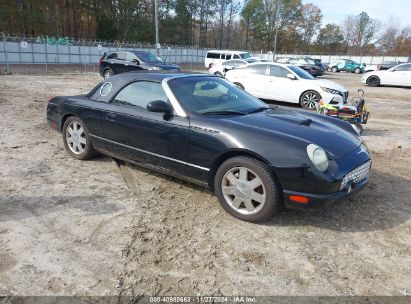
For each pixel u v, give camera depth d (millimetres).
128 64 16797
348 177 3566
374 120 10352
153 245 3312
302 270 3031
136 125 4434
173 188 4566
